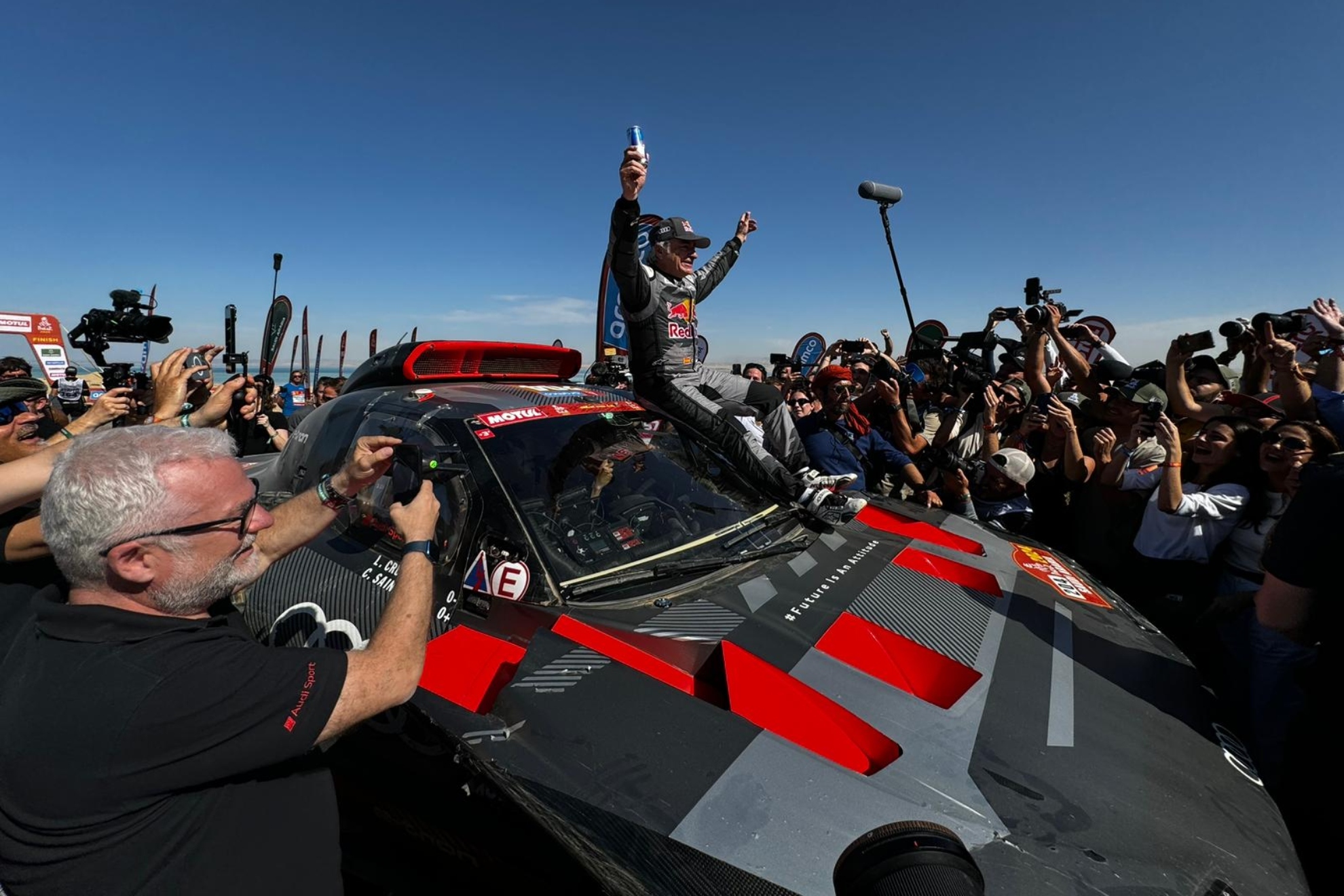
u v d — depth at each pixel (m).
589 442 2.35
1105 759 1.41
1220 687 2.40
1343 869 1.30
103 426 1.83
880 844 1.06
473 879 1.39
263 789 1.02
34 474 1.33
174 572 0.98
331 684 0.99
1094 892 1.07
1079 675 1.72
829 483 2.60
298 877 1.04
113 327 2.77
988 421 3.48
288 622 1.92
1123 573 3.05
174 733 0.88
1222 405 3.26
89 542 0.93
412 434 2.28
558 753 1.28
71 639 0.93
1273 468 2.34
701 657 1.62
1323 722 1.30
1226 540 2.60
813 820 1.13
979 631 1.86
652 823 1.13
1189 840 1.22
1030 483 3.80
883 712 1.47
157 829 0.91
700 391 3.04
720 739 1.29
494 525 1.92
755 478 2.57
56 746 0.87
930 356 4.17
